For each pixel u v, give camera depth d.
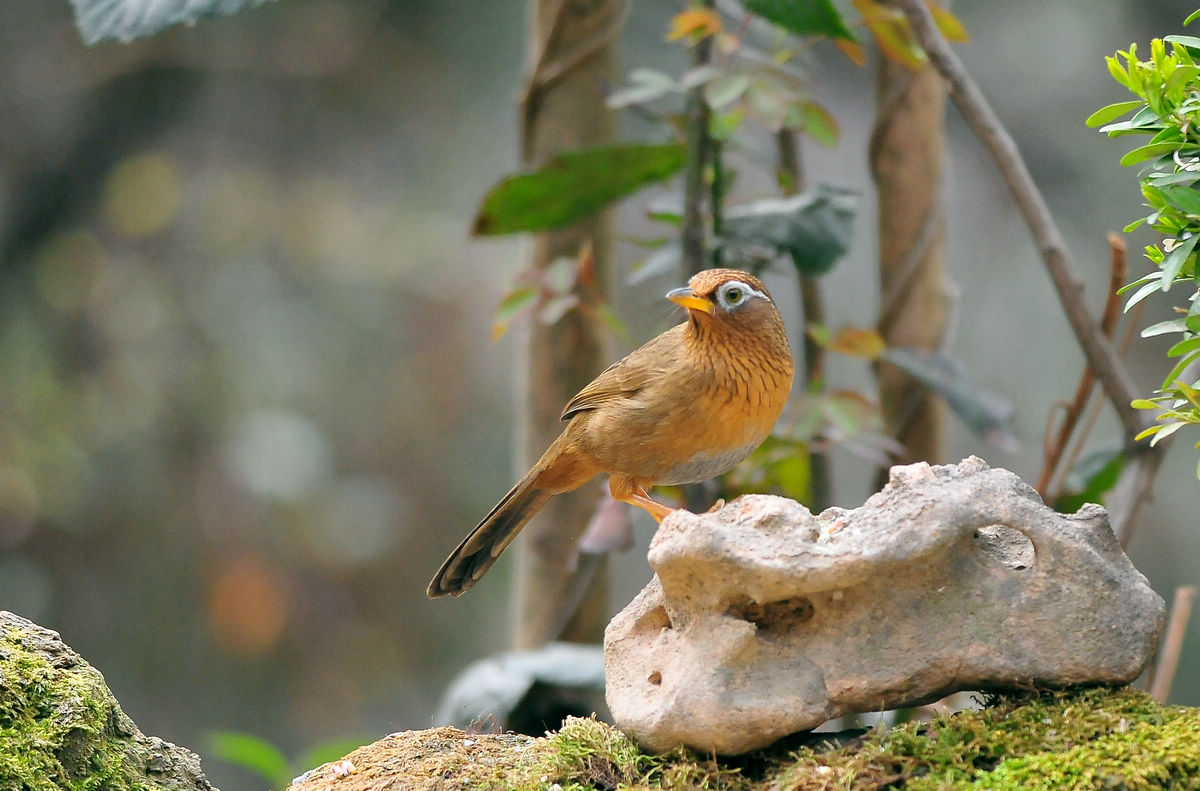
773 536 4.91
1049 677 4.94
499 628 21.88
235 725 20.55
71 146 21.58
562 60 9.40
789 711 4.91
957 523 4.81
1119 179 18.78
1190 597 7.72
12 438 19.67
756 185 19.03
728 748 4.99
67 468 19.86
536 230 9.00
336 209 22.36
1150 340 17.72
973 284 19.48
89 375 20.78
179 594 20.38
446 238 22.36
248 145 22.41
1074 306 7.60
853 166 19.92
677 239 9.32
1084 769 4.52
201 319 21.20
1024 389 19.00
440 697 21.44
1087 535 5.00
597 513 8.52
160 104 22.02
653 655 5.27
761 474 9.11
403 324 22.14
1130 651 4.88
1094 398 18.20
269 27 21.67
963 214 19.77
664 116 9.02
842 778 4.77
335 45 21.84
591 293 8.83
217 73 22.12
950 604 4.99
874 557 4.79
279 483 20.02
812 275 8.94
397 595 21.53
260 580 20.45
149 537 20.28
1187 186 4.69
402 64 22.31
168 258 21.59
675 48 19.83
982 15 19.17
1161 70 4.66
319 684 21.02
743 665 5.00
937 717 5.08
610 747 5.26
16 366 20.42
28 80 21.23
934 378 8.79
